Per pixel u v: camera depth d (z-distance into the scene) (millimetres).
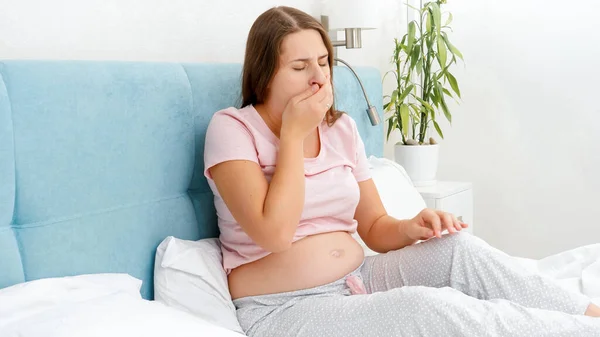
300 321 1236
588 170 2709
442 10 2943
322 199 1423
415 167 2539
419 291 1132
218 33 1842
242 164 1325
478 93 2906
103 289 1138
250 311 1330
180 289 1294
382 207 1602
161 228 1404
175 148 1441
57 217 1176
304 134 1344
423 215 1424
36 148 1132
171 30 1679
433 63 2984
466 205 2611
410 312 1111
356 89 2232
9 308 966
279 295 1335
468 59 2908
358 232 1623
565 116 2730
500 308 1083
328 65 1485
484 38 2865
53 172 1162
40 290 1034
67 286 1097
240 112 1442
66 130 1183
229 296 1351
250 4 1964
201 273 1318
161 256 1353
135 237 1331
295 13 1465
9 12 1287
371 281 1425
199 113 1517
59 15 1386
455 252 1300
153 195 1392
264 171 1391
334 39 2395
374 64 2764
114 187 1284
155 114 1381
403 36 2723
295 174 1308
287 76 1401
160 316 1000
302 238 1395
